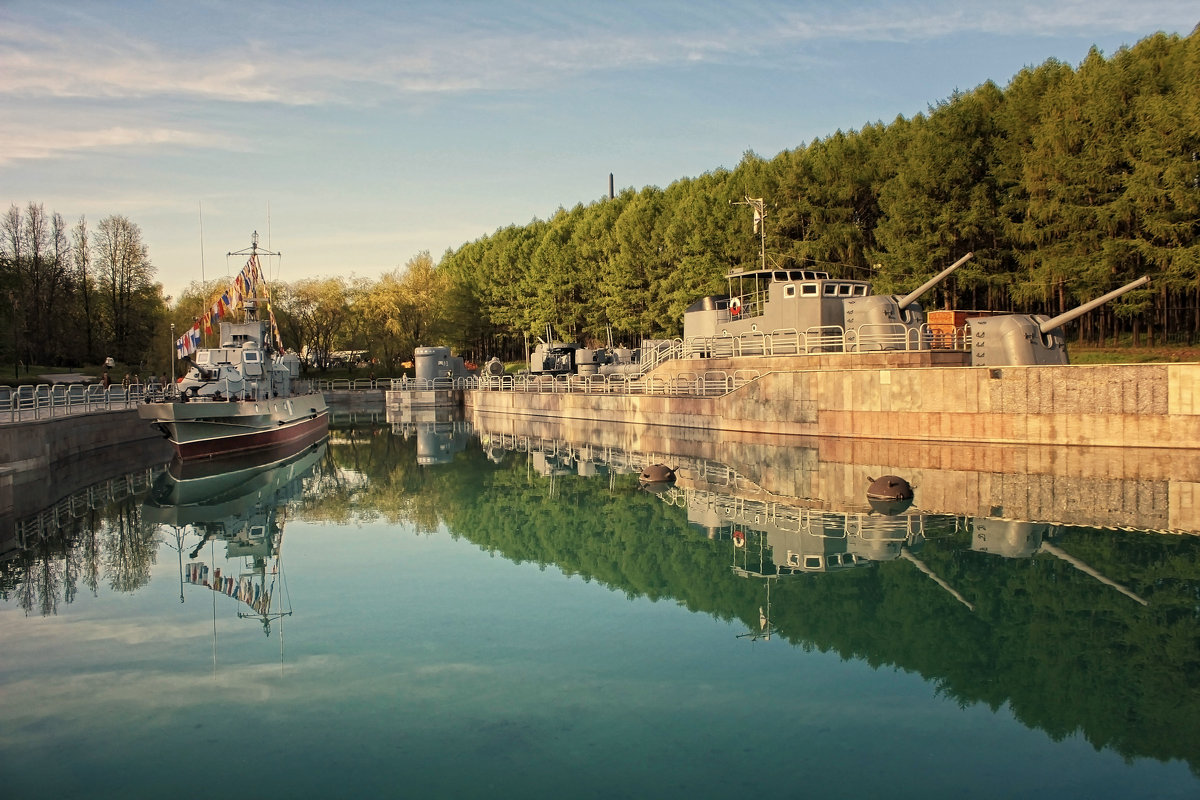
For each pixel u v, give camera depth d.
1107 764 9.87
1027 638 14.20
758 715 11.28
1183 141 43.25
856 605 16.19
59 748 10.66
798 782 9.48
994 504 24.92
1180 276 44.47
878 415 37.53
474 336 112.62
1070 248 49.00
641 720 11.18
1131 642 13.91
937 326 43.72
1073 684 12.20
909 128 61.38
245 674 13.16
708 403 46.16
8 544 23.50
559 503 28.77
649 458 39.59
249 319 52.53
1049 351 36.62
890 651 13.70
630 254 82.69
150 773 9.97
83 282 92.19
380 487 33.66
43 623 16.17
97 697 12.35
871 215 64.38
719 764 9.94
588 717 11.30
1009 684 12.27
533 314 101.44
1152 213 44.91
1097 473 28.48
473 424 66.94
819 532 22.44
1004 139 54.56
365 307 105.06
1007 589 16.95
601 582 18.36
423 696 12.09
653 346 59.12
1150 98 44.62
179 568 20.53
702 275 70.50
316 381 98.62
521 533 23.98
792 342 44.44
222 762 10.20
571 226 103.00
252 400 44.91
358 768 9.97
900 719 11.14
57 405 46.75
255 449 44.09
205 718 11.52
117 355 95.00
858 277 63.28
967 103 55.31
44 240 88.81
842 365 40.41
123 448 47.06
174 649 14.48
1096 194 48.41
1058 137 48.97
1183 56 47.62
